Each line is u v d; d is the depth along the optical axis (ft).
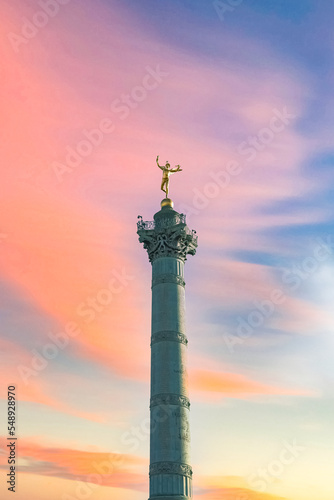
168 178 201.46
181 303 176.14
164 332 168.55
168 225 186.70
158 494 146.92
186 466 151.74
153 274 181.98
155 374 164.25
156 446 153.58
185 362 167.53
